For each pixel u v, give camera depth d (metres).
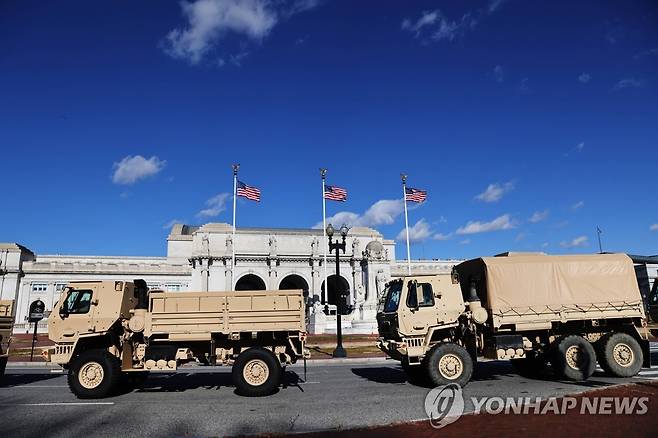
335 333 43.56
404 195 43.75
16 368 21.20
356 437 7.44
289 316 12.70
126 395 12.24
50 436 7.83
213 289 80.38
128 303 13.26
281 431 8.00
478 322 12.90
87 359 11.92
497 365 17.11
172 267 85.00
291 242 85.31
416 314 12.88
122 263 84.88
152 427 8.44
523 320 13.12
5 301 16.02
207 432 8.04
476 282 13.91
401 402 10.44
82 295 12.90
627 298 13.61
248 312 12.67
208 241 82.12
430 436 7.36
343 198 48.03
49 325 12.58
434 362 12.21
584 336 13.60
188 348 12.59
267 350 12.10
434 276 13.30
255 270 83.12
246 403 10.73
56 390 13.34
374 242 83.25
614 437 6.98
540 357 13.60
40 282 78.69
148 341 12.59
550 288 13.41
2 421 9.03
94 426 8.55
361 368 18.94
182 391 12.80
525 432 7.41
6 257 77.44
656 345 25.62
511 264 13.46
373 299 57.38
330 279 85.38
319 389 12.70
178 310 12.63
